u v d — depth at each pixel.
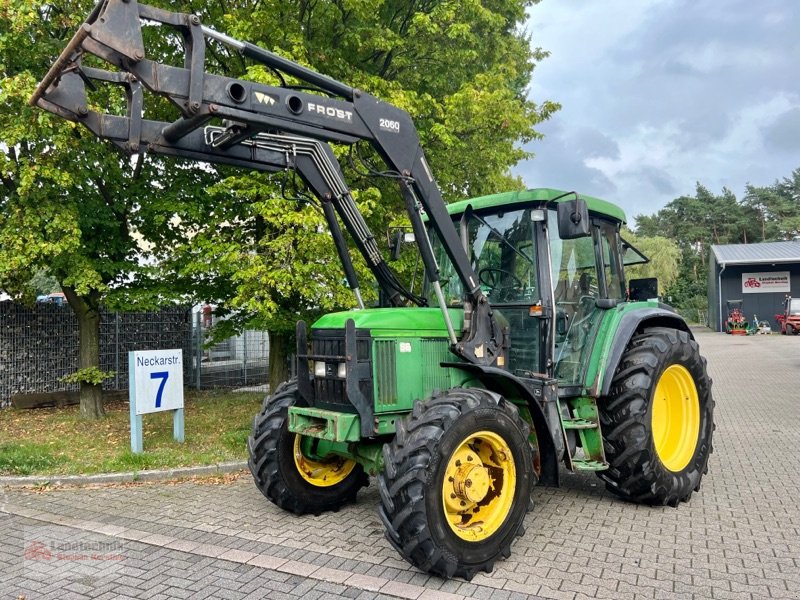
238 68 8.93
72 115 3.72
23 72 7.26
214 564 4.23
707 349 24.20
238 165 4.61
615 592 3.71
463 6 9.87
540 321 5.14
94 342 9.79
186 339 13.93
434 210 4.72
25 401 10.98
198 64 3.65
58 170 7.54
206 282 9.55
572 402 5.39
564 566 4.11
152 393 7.49
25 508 5.54
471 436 4.07
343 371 4.48
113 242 9.25
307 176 4.96
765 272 35.84
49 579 4.01
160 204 8.68
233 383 14.41
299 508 5.19
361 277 8.30
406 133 4.59
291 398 5.24
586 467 5.01
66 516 5.31
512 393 4.89
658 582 3.85
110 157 8.48
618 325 5.45
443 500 3.90
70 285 8.68
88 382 9.84
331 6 8.80
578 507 5.39
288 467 5.12
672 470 5.43
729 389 13.11
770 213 62.19
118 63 3.47
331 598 3.69
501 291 5.44
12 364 11.53
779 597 3.63
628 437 5.20
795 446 7.70
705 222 63.44
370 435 4.38
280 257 7.77
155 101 8.66
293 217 7.48
